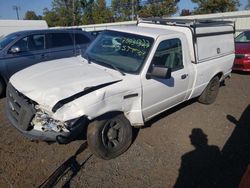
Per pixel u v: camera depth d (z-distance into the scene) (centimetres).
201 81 498
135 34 404
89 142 332
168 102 431
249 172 226
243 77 868
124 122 355
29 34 645
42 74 351
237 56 873
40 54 654
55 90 302
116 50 402
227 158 380
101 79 330
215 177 338
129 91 343
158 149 391
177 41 424
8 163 334
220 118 517
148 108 389
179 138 429
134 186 310
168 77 344
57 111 289
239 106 585
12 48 603
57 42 695
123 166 345
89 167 338
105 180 316
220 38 547
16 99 322
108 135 344
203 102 573
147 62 366
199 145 411
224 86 754
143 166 348
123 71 362
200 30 467
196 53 461
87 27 3039
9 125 441
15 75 374
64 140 297
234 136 447
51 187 298
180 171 345
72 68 369
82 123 301
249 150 403
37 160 345
